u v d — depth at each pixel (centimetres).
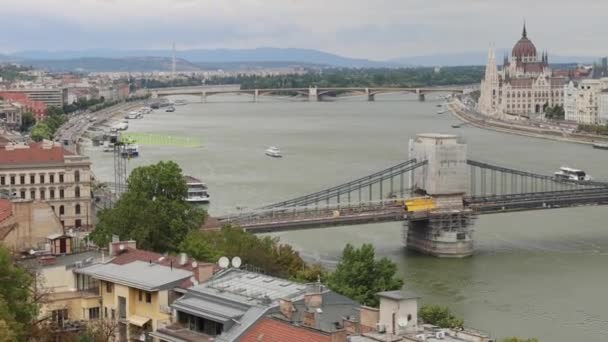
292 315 11769
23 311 12875
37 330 12712
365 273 18500
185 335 12162
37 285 14288
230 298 12306
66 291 14475
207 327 12212
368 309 11738
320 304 12075
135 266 14225
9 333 11531
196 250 19488
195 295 12725
